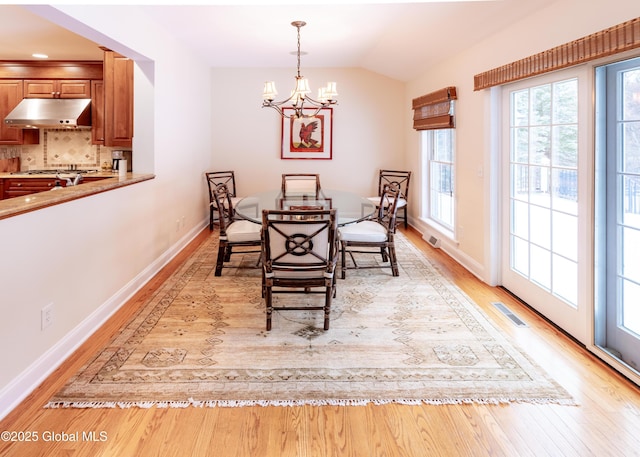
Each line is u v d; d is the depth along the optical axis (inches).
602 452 68.1
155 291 144.2
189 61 213.3
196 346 104.3
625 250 92.0
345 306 130.8
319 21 165.3
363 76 263.7
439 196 224.8
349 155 268.4
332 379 89.6
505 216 144.8
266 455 68.1
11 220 80.0
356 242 156.9
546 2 108.8
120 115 177.9
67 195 98.7
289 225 110.1
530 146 128.7
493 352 101.2
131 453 68.3
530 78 125.0
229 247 164.4
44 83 211.6
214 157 266.2
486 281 152.8
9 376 79.7
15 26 159.6
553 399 82.1
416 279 157.6
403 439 71.6
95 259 115.0
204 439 71.6
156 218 166.6
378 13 155.6
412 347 104.0
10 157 221.8
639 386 85.7
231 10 150.9
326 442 71.0
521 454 67.9
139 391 84.8
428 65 210.8
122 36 132.4
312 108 263.6
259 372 92.3
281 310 125.0
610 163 94.5
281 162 267.9
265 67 260.2
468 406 80.5
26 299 84.7
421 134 239.1
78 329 105.0
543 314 122.9
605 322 99.0
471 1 125.0
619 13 84.3
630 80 87.8
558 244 115.9
